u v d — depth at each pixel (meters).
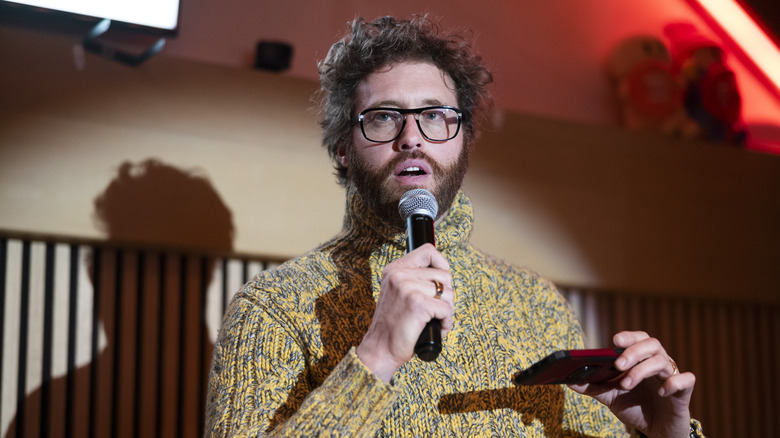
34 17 3.43
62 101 3.40
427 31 2.33
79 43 3.47
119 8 3.57
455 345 2.08
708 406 5.04
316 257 2.21
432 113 2.17
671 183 4.87
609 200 4.65
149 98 3.57
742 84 5.66
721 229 4.98
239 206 3.68
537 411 2.12
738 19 5.67
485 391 2.05
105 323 3.52
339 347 2.00
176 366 3.63
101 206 3.42
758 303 5.15
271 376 1.94
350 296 2.11
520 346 2.18
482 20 4.73
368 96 2.21
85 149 3.42
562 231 4.48
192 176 3.61
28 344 3.35
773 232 5.15
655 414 2.08
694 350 5.04
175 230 3.54
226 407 1.89
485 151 4.35
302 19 4.21
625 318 4.82
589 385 2.04
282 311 2.04
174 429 3.59
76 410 3.41
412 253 1.80
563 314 2.40
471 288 2.23
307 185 3.84
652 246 4.74
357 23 2.35
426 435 1.94
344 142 2.33
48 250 3.45
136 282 3.59
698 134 5.11
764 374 5.27
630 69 5.04
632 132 4.80
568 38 5.01
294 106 3.87
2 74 3.31
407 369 1.99
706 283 4.87
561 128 4.59
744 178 5.12
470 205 2.32
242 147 3.73
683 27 5.36
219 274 3.76
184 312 3.68
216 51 3.99
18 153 3.30
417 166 2.11
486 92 2.51
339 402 1.71
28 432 3.31
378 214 2.16
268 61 3.95
